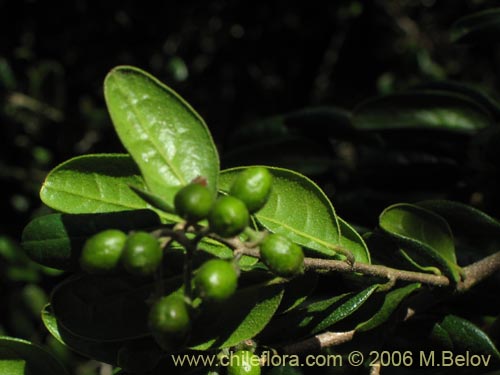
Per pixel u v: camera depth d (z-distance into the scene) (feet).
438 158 1.07
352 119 1.04
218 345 0.72
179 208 0.64
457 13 2.09
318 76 2.15
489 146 0.97
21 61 1.93
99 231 0.71
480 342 0.84
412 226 0.82
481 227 0.87
